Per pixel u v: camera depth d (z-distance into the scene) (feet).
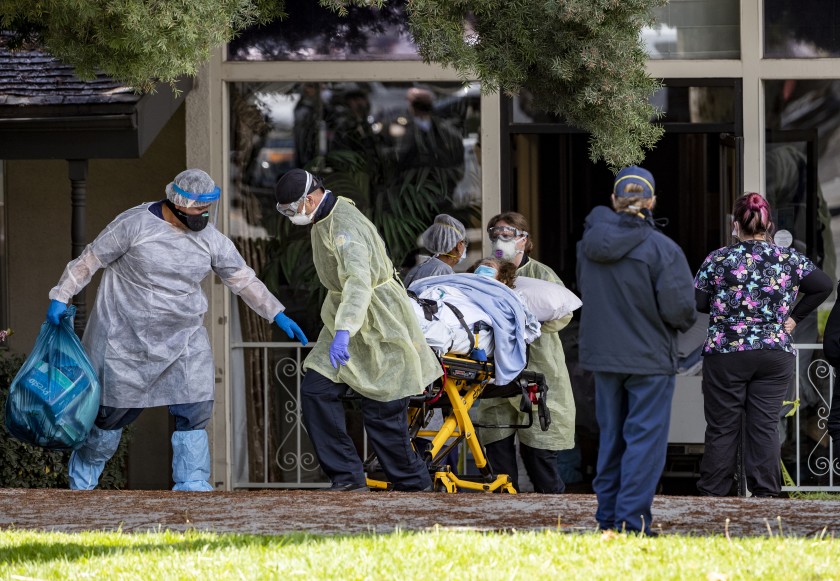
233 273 92.94
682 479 123.85
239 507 77.61
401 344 84.99
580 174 127.44
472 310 91.86
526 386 96.37
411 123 120.47
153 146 134.72
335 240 83.56
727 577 54.75
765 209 89.97
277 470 121.80
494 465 103.86
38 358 90.17
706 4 119.85
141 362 90.94
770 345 88.94
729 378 89.61
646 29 119.85
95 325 91.20
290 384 121.60
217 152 120.47
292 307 121.29
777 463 89.97
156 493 83.87
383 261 86.17
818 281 89.92
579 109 97.14
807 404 120.57
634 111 96.99
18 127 106.93
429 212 120.06
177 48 84.02
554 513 74.33
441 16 93.71
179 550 62.85
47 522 73.92
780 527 66.64
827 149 119.96
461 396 94.89
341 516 73.92
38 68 111.14
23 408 89.15
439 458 94.12
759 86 119.24
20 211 135.33
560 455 123.95
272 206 121.29
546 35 94.48
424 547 61.67
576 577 55.36
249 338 121.90
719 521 71.10
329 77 120.37
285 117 121.29
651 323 61.77
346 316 80.89
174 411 93.15
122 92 107.86
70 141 107.76
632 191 61.82
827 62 118.93
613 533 62.28
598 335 62.34
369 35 120.47
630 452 62.54
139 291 90.12
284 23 120.57
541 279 103.55
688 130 120.06
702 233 128.26
